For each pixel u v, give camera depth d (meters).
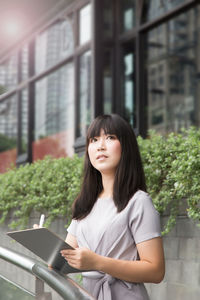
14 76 10.20
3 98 10.49
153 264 1.77
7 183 4.79
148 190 3.00
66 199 3.78
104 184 2.06
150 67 7.45
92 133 2.07
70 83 8.53
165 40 7.28
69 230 2.12
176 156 2.92
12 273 1.86
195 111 6.90
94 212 1.98
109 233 1.84
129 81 7.72
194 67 6.96
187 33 7.03
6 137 10.20
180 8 6.96
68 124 8.48
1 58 10.74
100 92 7.72
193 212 2.53
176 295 2.70
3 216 4.67
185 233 2.73
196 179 2.61
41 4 8.72
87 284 1.91
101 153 2.01
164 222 2.92
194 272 2.61
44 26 9.31
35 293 1.65
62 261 1.78
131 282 1.83
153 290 2.88
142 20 7.56
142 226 1.81
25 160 9.05
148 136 7.28
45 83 9.27
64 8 8.75
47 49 9.23
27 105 9.66
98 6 7.86
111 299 1.82
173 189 2.78
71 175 3.81
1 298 1.67
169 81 7.20
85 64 8.19
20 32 9.73
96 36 7.79
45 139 9.04
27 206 4.26
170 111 7.15
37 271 1.62
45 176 4.28
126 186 1.94
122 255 1.84
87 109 8.03
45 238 1.62
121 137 2.02
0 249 1.96
